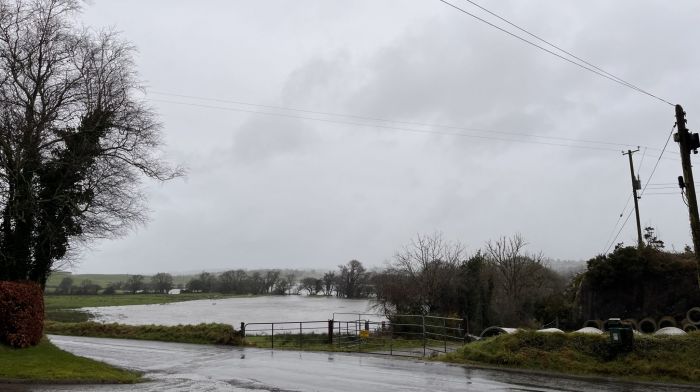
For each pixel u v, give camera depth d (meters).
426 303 41.12
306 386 14.18
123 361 19.89
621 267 28.41
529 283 59.62
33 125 18.84
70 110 20.36
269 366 18.55
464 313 41.28
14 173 18.42
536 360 17.38
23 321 17.20
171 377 16.03
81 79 20.28
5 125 18.39
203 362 19.86
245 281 122.88
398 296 41.38
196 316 58.41
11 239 19.42
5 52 18.91
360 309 72.00
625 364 15.94
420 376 15.83
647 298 27.50
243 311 68.44
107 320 51.41
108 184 21.22
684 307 26.23
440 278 42.16
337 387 13.98
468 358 19.11
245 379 15.50
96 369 16.08
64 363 16.14
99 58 21.25
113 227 22.12
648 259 28.00
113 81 21.38
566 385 14.16
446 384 14.35
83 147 20.03
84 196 20.62
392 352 23.61
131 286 106.94
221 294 120.81
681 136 17.53
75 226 20.83
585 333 17.72
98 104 20.72
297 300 106.44
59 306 72.44
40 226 19.98
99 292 102.00
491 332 29.17
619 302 28.47
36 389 12.77
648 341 16.39
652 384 14.36
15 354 16.23
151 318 55.16
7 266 19.08
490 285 44.06
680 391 13.33
